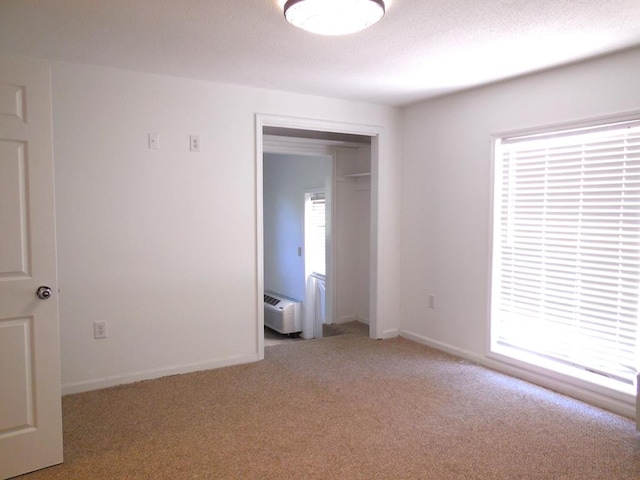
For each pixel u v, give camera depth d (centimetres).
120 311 327
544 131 321
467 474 218
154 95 329
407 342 435
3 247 208
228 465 225
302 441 248
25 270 214
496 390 320
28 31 248
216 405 294
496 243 362
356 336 458
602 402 293
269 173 754
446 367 366
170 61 300
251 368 363
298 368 363
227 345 369
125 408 289
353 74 327
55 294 221
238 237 368
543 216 330
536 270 337
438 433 258
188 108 342
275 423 269
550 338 330
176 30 246
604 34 249
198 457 232
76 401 299
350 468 222
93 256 316
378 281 440
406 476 216
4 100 206
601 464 227
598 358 303
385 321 448
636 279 281
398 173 445
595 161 297
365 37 255
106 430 260
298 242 677
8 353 212
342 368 364
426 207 420
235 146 362
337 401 301
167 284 342
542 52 278
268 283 774
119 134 319
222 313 365
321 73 325
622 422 272
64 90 301
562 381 316
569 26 238
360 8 203
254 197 372
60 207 303
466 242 383
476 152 371
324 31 227
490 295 363
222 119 355
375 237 439
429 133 413
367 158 523
